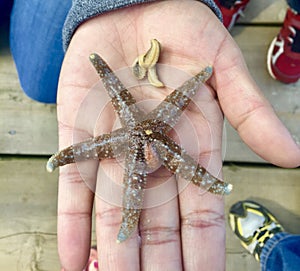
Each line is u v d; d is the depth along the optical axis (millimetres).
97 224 140
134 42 160
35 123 230
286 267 191
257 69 234
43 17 195
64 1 190
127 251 135
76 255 138
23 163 228
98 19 159
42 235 221
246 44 237
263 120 137
